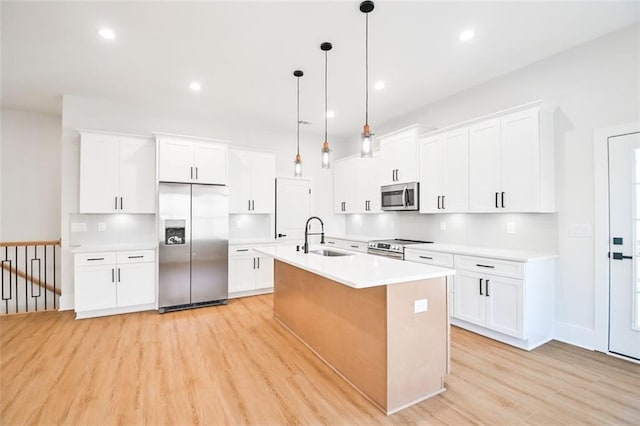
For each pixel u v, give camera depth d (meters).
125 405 2.09
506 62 3.32
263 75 3.59
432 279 2.24
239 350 2.94
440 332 2.27
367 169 5.33
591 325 2.94
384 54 3.14
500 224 3.67
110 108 4.38
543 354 2.83
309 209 5.96
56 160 4.82
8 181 4.58
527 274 2.88
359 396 2.21
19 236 4.64
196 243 4.31
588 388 2.28
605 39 2.84
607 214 2.84
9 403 2.11
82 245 4.24
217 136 5.11
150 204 4.34
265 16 2.53
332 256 3.19
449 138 3.89
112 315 3.97
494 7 2.44
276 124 5.49
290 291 3.43
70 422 1.92
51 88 3.92
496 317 3.08
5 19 2.54
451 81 3.78
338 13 2.50
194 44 2.94
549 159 3.11
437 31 2.76
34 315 3.96
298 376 2.48
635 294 2.69
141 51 3.06
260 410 2.05
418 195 4.34
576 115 3.03
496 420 1.94
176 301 4.18
